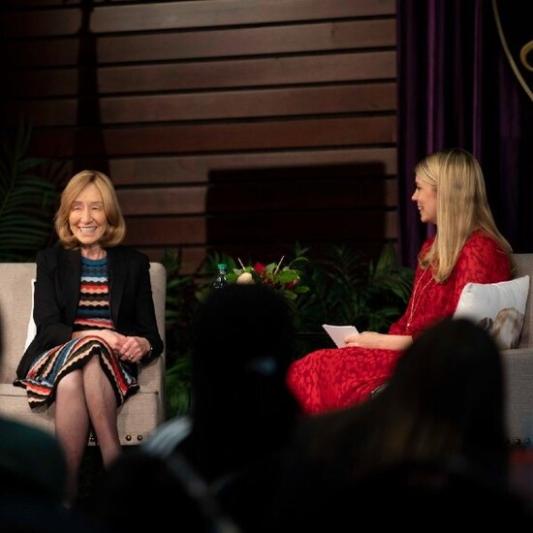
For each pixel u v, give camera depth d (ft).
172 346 56.39
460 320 15.60
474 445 15.10
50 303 42.01
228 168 57.77
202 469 16.38
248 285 17.88
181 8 57.72
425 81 53.42
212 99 57.72
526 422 37.65
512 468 15.83
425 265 42.19
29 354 41.29
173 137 58.13
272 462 16.12
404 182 53.83
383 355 39.68
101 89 58.49
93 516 15.65
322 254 57.00
